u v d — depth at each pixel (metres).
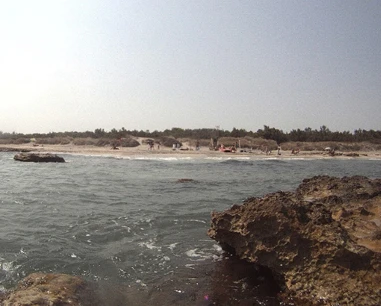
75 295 5.73
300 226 6.41
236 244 7.50
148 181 22.06
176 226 10.93
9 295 5.59
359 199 8.38
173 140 71.06
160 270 7.47
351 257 5.68
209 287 6.64
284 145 76.38
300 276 6.04
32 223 11.01
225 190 18.92
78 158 43.00
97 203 14.47
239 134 82.56
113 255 8.27
